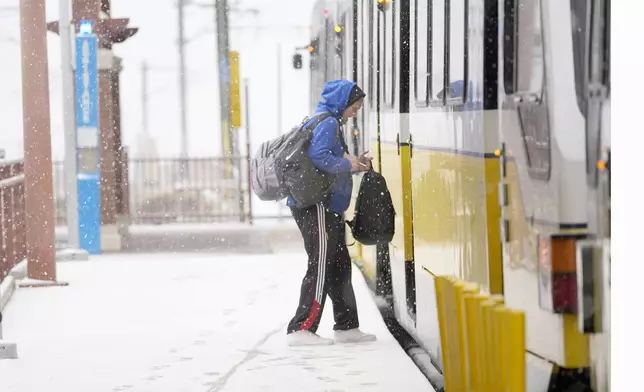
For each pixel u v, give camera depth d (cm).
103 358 1562
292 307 2006
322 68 2828
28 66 2302
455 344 1147
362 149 2189
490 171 1066
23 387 1387
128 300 2134
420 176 1440
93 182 3120
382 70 1870
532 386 965
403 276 1666
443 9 1277
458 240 1188
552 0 916
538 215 941
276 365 1480
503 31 1027
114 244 3269
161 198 5328
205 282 2380
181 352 1594
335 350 1573
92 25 3138
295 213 1602
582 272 903
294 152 1552
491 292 1059
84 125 3094
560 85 910
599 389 905
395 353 1538
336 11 2556
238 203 4966
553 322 916
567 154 905
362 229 1623
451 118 1225
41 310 2031
